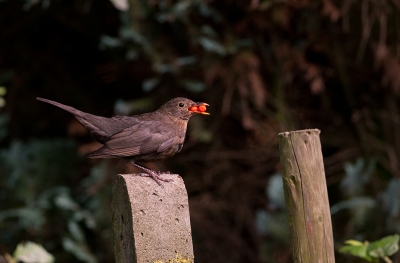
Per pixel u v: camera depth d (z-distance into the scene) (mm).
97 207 11438
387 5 11273
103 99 13125
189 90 11781
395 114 12312
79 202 11609
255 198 12883
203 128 11859
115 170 11719
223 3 11156
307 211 4676
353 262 10859
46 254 7305
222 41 11258
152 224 4625
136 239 4559
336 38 11891
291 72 12133
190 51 11359
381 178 12297
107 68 12766
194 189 12797
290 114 12289
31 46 12898
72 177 11945
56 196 11305
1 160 11664
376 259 5578
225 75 11359
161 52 11203
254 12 11125
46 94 13211
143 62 11750
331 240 4742
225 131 12727
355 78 12305
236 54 11227
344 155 12695
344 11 11148
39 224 11078
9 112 12914
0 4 11938
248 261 12664
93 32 12250
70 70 13102
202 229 12625
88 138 12953
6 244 11391
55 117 13383
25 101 13148
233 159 12883
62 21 12094
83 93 13094
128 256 4668
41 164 11758
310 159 4695
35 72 13016
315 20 11609
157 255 4605
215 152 12570
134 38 10805
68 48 12977
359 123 12508
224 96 11992
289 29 11695
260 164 12844
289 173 4719
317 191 4699
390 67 11609
